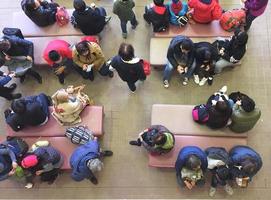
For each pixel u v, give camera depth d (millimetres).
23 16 6121
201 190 5457
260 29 6203
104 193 5543
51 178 5430
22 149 5262
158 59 5781
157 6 5484
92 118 5512
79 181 5418
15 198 5574
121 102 5945
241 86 5914
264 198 5391
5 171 5113
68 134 5312
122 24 5957
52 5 5973
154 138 4875
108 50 6227
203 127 5383
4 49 5332
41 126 5527
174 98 5906
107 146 5738
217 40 5633
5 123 5926
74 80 6082
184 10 5742
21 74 5777
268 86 5895
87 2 6496
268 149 5598
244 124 5102
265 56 6055
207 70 5668
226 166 5000
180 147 5316
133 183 5559
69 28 6016
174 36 5852
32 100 5301
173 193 5477
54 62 5492
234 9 6094
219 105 4867
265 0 5391
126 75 5160
